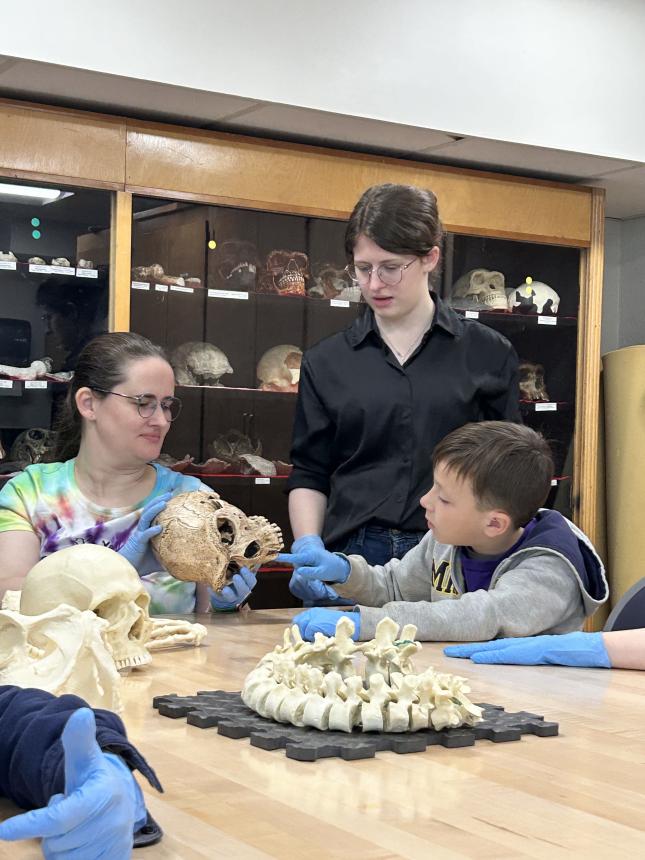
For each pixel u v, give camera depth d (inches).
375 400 92.0
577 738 40.4
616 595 174.2
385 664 41.7
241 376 147.6
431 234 87.8
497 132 142.9
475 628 62.6
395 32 135.2
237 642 61.9
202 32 123.5
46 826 22.3
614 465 175.6
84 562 52.0
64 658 42.5
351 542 93.2
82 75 119.7
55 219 131.1
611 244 198.8
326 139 145.2
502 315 159.2
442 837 28.7
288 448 152.5
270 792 32.6
